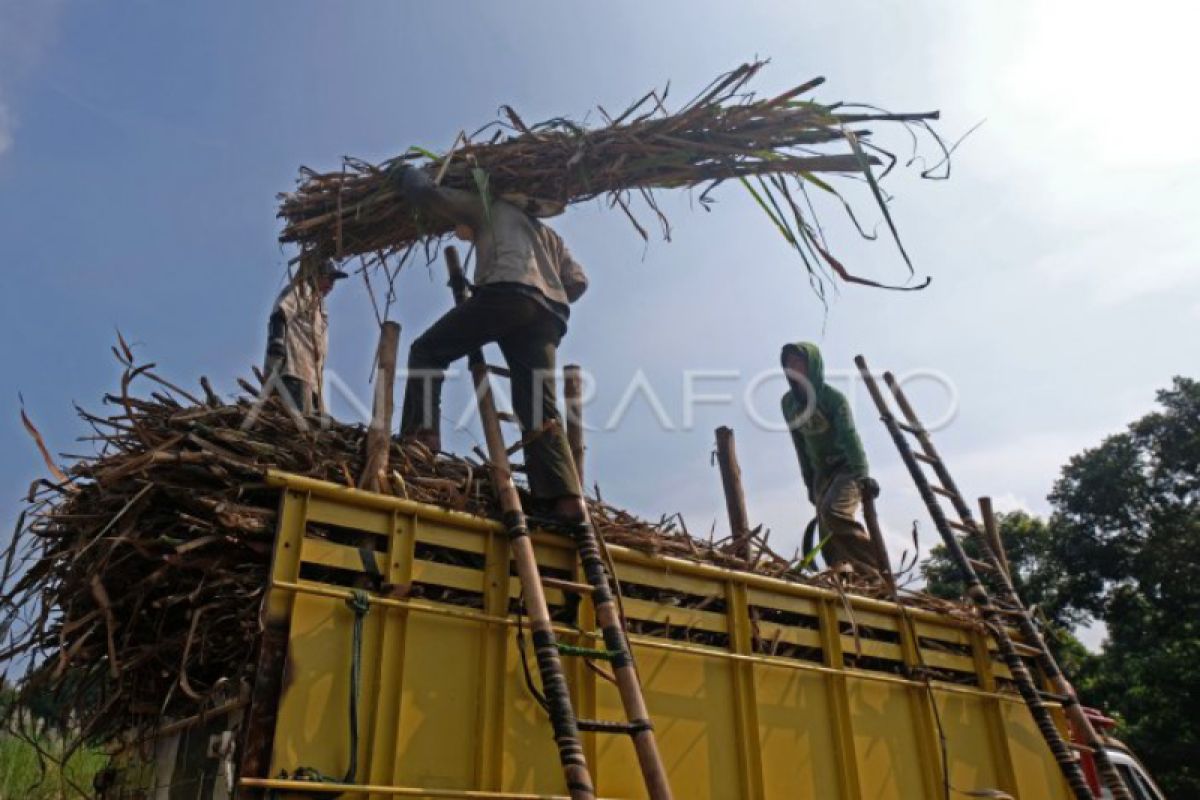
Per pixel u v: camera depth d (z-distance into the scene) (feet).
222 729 10.48
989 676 15.28
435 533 10.23
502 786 9.29
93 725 11.12
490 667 9.81
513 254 12.85
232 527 9.09
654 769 9.18
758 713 11.80
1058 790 15.08
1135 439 72.43
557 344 13.19
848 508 18.12
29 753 14.55
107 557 9.39
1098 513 71.87
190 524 9.34
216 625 9.59
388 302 12.39
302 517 9.34
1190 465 68.90
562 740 8.79
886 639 14.35
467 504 11.04
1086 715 16.71
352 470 10.71
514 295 12.55
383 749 8.82
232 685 9.76
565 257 14.42
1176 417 71.36
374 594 9.48
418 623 9.56
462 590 10.18
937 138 12.77
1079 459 75.10
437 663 9.51
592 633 10.72
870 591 14.88
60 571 10.39
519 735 9.66
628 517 12.92
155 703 11.32
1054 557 73.10
